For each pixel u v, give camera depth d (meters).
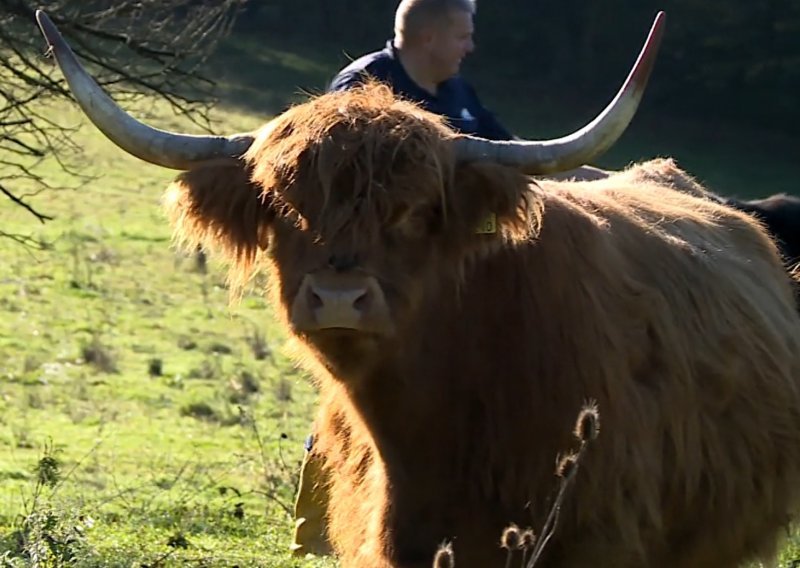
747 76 89.50
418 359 9.42
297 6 88.25
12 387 32.38
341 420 10.60
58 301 43.03
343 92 9.28
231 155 9.51
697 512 10.46
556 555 9.54
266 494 19.64
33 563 12.05
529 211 9.25
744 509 10.74
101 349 36.03
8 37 20.92
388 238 8.83
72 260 49.09
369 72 11.66
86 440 26.98
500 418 9.52
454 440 9.59
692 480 10.29
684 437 10.22
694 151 82.50
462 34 11.65
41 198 58.75
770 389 10.99
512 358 9.54
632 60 93.12
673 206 11.78
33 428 28.05
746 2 90.44
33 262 48.03
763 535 11.13
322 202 8.70
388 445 9.68
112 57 21.98
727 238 11.98
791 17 89.69
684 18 91.38
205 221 9.55
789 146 85.75
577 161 9.20
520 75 93.75
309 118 8.91
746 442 10.70
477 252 9.28
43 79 21.30
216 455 25.70
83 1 21.78
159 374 34.53
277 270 9.23
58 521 13.72
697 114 90.06
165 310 43.09
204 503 20.03
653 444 9.95
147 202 60.62
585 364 9.60
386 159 8.72
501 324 9.57
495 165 9.11
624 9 93.19
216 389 33.00
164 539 16.61
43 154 22.16
